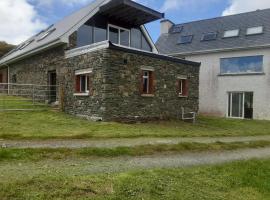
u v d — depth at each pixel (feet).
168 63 57.47
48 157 25.11
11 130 35.35
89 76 50.06
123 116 48.70
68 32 55.31
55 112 53.93
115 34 63.52
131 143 32.60
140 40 69.26
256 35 81.92
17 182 17.21
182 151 32.19
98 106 47.62
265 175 25.13
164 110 56.49
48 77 62.49
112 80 47.06
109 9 57.93
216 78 86.43
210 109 87.35
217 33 90.84
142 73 52.03
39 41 69.05
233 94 83.71
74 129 38.99
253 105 79.51
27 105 57.11
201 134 44.09
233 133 48.88
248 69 81.10
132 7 56.59
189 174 22.81
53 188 16.92
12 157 24.03
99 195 16.75
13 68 81.61
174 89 58.85
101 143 31.60
